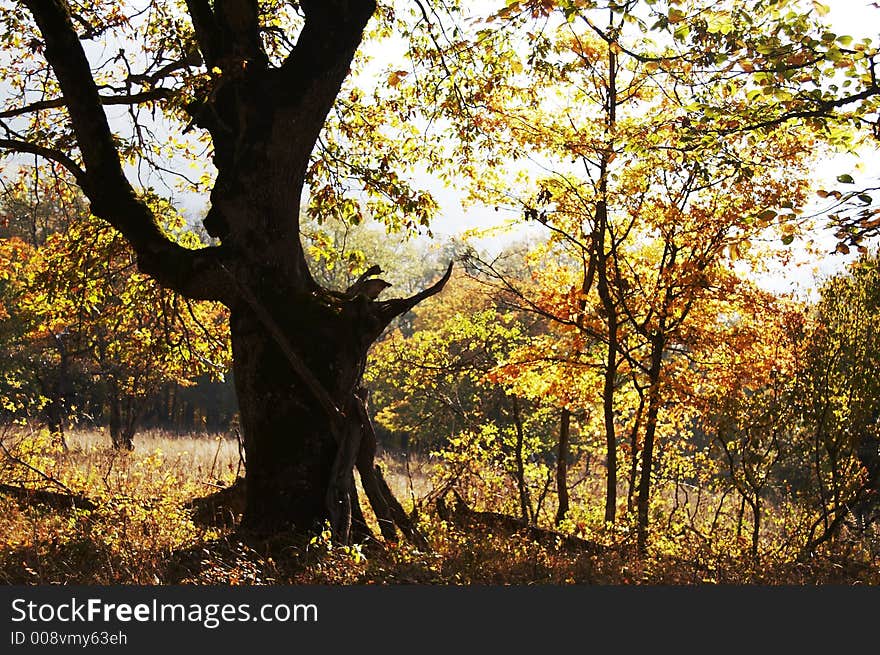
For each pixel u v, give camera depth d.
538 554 9.24
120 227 9.69
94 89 9.52
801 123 9.78
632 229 15.84
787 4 8.60
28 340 24.81
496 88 13.69
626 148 11.31
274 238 9.76
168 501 10.73
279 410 9.47
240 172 9.69
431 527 10.98
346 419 9.56
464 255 15.88
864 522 17.62
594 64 14.04
